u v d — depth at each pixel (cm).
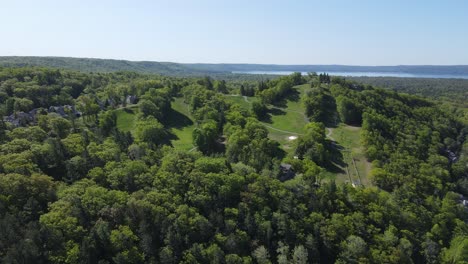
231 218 9825
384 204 11662
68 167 10475
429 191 13462
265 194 10756
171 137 17438
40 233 7756
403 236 10700
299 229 9888
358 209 11288
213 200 10294
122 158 11850
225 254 8862
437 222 11762
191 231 9138
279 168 12975
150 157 12488
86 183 9875
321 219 10256
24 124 14200
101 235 8181
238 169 11994
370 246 9956
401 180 13325
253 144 14975
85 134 13488
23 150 11112
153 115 18588
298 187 11369
